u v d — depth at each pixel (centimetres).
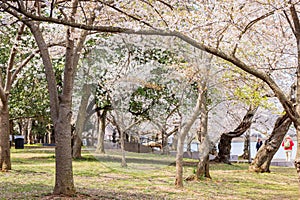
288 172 1773
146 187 1134
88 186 1119
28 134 4506
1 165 1423
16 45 1412
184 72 641
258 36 1372
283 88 1730
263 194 1112
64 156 915
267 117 2545
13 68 1566
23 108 2158
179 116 647
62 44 1332
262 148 1745
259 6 1220
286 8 937
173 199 963
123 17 1058
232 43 1212
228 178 1453
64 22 663
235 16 1130
